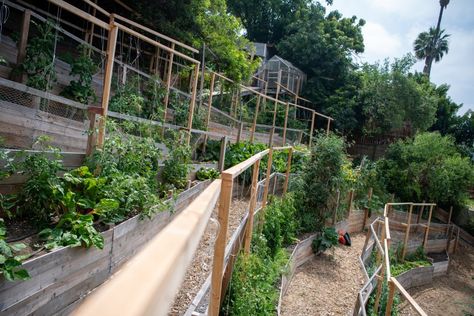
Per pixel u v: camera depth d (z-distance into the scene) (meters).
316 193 10.43
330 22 30.83
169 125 7.63
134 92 8.15
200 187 7.89
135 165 5.35
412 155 18.58
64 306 3.29
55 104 5.73
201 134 10.05
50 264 3.07
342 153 10.99
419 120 23.39
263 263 5.99
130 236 4.41
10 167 3.90
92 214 4.10
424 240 14.73
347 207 13.01
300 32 28.91
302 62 28.14
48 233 3.55
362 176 15.41
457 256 16.56
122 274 0.45
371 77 24.88
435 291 12.50
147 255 0.52
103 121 5.07
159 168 6.67
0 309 2.63
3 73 5.69
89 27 10.01
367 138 25.52
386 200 16.58
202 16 12.28
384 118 23.66
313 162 10.85
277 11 33.16
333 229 10.31
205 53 12.55
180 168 7.02
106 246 3.87
